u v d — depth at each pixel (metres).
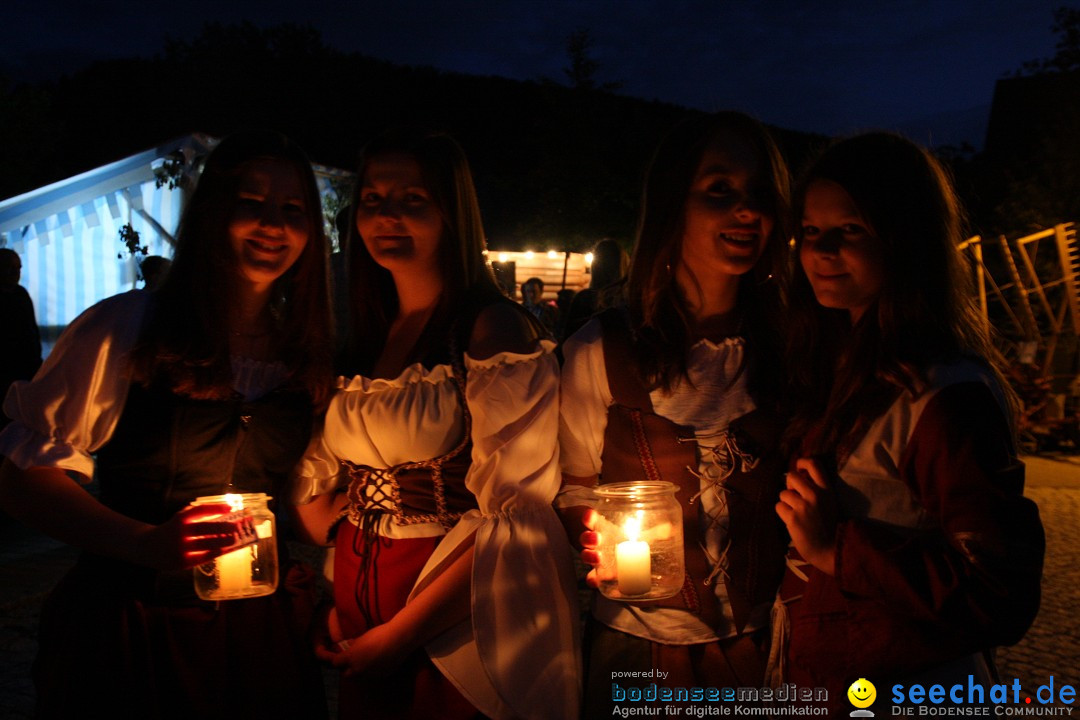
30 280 8.33
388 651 1.77
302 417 1.93
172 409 1.75
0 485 1.66
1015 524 1.34
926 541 1.51
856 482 1.56
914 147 1.64
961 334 1.57
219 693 1.72
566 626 1.83
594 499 1.91
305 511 2.07
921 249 1.56
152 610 1.69
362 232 1.96
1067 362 10.91
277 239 1.83
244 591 1.71
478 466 1.82
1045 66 15.85
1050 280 13.08
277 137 1.90
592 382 1.88
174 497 1.77
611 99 19.30
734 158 1.79
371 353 2.11
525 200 21.28
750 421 1.79
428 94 31.45
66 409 1.66
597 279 5.08
